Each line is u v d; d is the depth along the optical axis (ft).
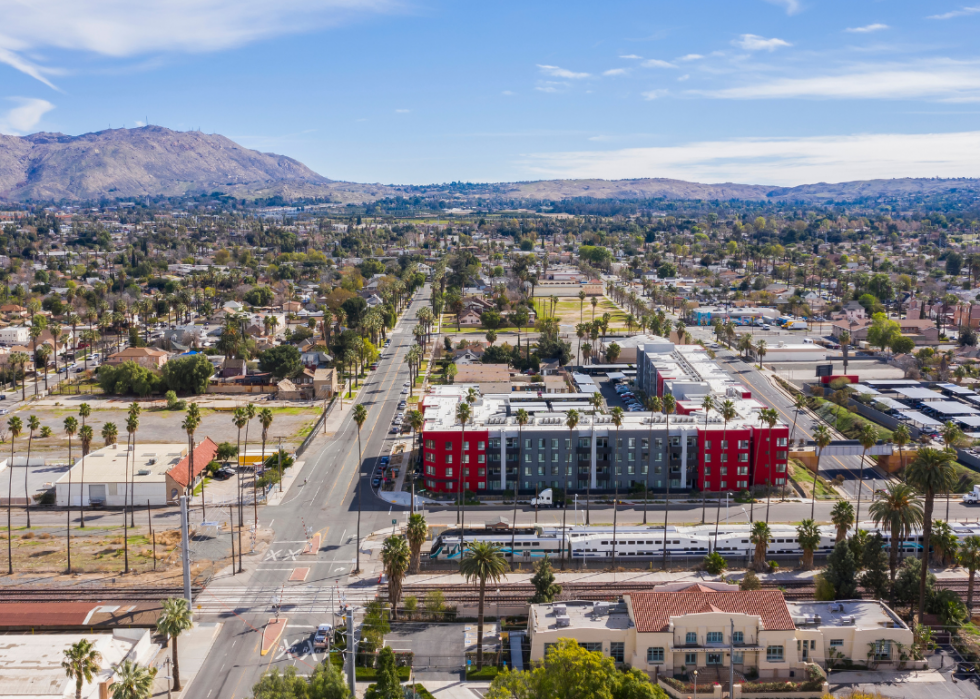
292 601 499.92
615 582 522.47
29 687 388.16
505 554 565.94
